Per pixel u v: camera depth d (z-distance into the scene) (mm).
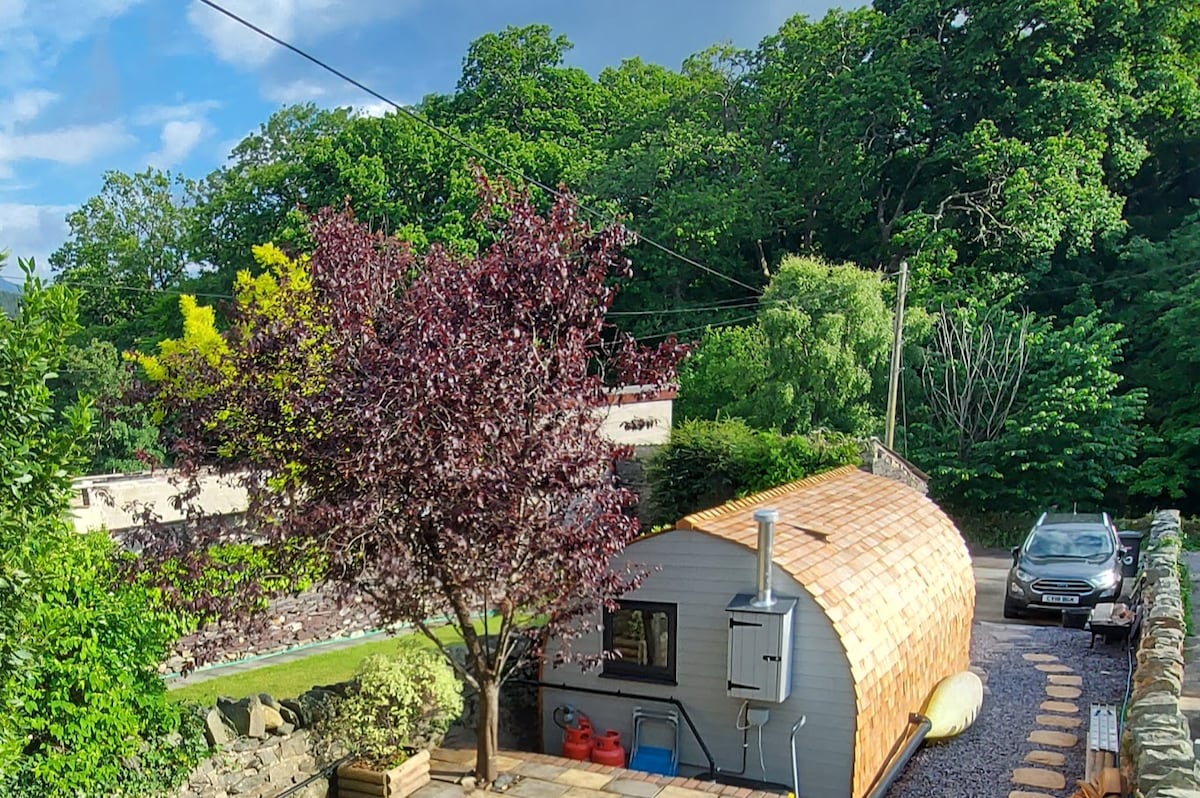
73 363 29547
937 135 35656
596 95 47469
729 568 8750
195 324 13930
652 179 37562
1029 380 28641
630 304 38719
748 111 41062
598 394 7434
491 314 7188
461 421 6332
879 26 36938
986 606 18172
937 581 10984
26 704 5246
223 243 41938
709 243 36094
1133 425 28172
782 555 8797
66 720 5750
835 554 9531
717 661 8789
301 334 6863
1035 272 32156
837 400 26109
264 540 7410
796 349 26344
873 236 37375
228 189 45125
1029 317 28984
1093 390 27281
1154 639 10453
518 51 46188
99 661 5984
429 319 6676
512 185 8484
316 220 7645
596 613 9234
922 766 9438
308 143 43500
